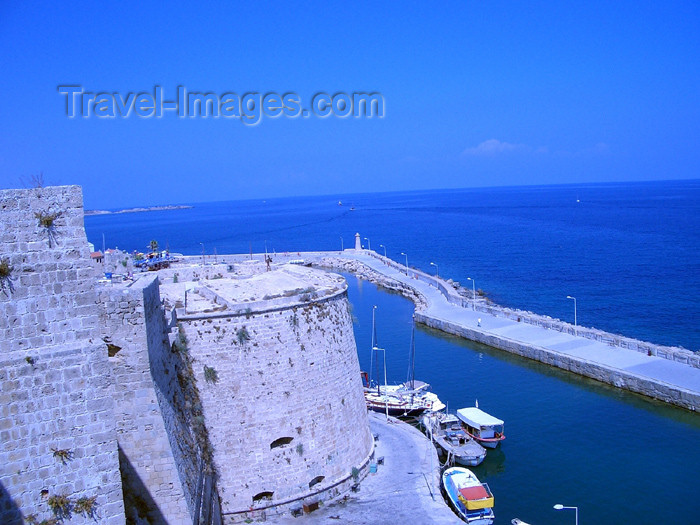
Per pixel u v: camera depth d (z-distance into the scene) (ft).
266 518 107.24
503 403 188.03
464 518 116.37
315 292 118.01
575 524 118.83
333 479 114.93
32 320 51.26
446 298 348.18
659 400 183.21
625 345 229.45
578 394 193.57
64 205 52.31
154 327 79.56
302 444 110.93
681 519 119.96
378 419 161.27
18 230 50.83
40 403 50.60
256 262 156.04
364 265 495.82
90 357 52.03
